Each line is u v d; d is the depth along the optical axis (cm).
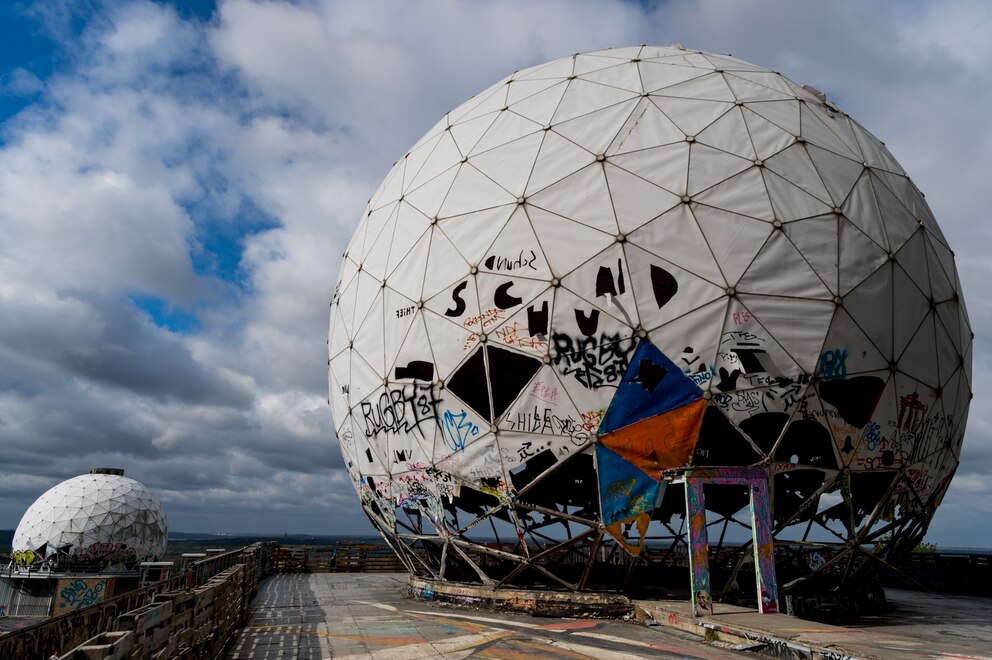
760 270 1334
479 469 1400
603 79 1644
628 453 1305
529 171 1487
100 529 3816
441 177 1633
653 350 1306
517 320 1375
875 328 1380
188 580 1144
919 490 1475
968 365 1650
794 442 1647
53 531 3766
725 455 1678
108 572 3800
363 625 1269
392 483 1567
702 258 1338
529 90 1709
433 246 1529
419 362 1493
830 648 887
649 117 1498
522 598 1413
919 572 2342
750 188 1391
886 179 1577
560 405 1333
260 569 2442
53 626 563
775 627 1044
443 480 1448
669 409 1298
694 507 1212
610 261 1351
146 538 3994
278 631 1208
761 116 1519
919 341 1448
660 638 1122
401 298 1545
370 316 1627
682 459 1291
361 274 1711
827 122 1611
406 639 1120
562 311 1350
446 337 1448
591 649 1027
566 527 1659
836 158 1506
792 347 1315
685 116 1493
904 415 1411
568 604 1370
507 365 1435
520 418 1359
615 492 1308
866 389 1429
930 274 1523
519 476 1777
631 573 1366
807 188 1420
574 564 1803
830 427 1336
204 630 808
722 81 1611
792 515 1336
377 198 1894
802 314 1328
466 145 1653
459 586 1543
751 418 1451
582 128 1516
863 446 1359
